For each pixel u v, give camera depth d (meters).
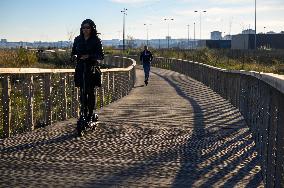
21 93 6.88
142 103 11.64
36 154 5.41
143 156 5.37
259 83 5.41
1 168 4.76
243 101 8.62
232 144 6.12
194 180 4.34
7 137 6.44
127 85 16.19
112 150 5.69
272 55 45.16
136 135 6.77
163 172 4.64
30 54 28.22
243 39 74.75
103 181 4.30
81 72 6.88
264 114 4.55
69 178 4.40
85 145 5.97
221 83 14.04
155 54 58.34
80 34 6.96
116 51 70.75
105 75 12.10
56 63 32.00
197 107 10.68
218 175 4.52
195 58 42.91
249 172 4.64
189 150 5.73
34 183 4.22
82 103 6.91
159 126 7.65
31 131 6.98
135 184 4.21
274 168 3.56
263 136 4.61
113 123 7.95
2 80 6.31
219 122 8.15
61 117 8.35
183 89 17.41
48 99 7.67
